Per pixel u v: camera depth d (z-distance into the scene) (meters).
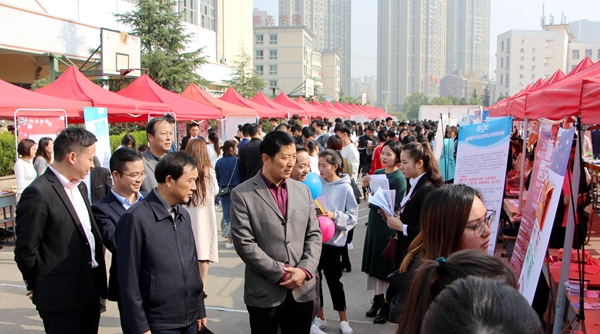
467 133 4.16
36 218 2.56
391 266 3.93
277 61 72.06
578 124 2.77
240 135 10.40
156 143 4.07
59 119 7.17
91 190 4.65
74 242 2.70
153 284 2.43
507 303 0.94
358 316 4.27
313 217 3.00
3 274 5.50
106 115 7.64
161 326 2.44
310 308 2.83
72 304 2.67
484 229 1.89
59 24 17.31
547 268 3.47
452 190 1.90
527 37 71.94
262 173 2.86
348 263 5.56
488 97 87.88
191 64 20.11
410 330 1.40
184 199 2.56
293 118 13.83
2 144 10.69
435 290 1.41
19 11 15.41
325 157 4.02
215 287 5.08
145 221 2.44
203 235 4.04
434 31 139.62
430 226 1.92
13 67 18.83
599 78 3.05
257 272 2.77
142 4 19.53
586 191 4.48
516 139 8.95
